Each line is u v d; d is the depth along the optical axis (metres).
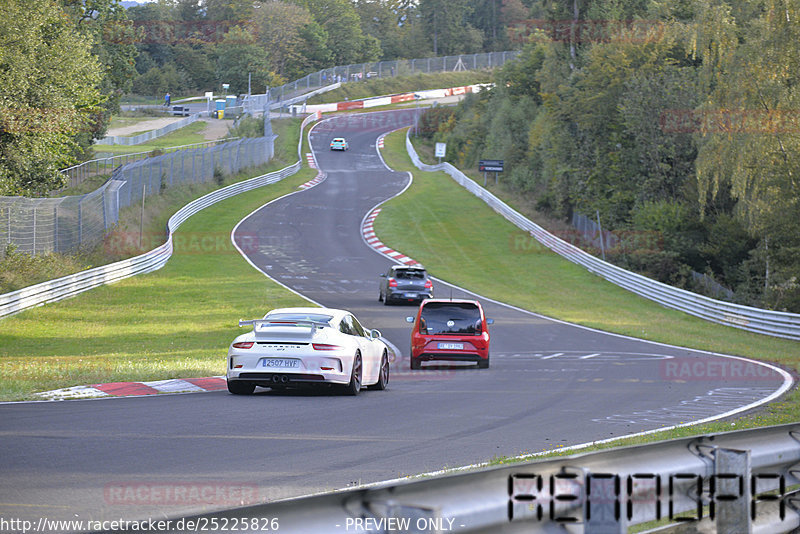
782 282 66.12
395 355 38.38
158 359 34.03
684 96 90.62
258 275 73.06
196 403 21.31
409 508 5.22
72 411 19.39
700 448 8.34
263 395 23.55
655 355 38.72
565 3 130.88
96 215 73.06
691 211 86.88
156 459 14.15
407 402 22.58
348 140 189.50
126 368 28.67
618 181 97.56
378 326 49.00
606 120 102.81
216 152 122.06
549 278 77.50
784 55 57.50
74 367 29.83
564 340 44.94
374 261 83.31
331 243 91.81
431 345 32.69
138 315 53.12
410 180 139.75
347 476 13.19
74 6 111.75
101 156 130.62
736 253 81.00
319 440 16.42
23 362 32.97
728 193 85.19
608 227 95.19
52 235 64.00
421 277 60.72
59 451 14.59
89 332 45.94
